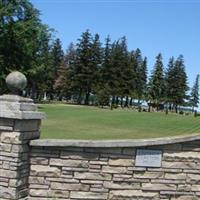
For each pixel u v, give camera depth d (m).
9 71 45.16
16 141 6.88
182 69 93.56
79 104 84.50
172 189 7.70
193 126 35.34
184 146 7.77
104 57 85.44
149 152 7.62
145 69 97.94
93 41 84.00
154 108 94.19
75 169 7.36
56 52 94.19
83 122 34.09
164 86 94.25
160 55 94.50
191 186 7.76
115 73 84.12
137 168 7.58
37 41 52.47
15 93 7.12
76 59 84.69
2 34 45.28
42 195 7.26
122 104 90.81
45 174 7.28
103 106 81.81
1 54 45.72
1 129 6.95
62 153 7.33
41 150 7.28
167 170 7.69
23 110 6.96
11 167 6.88
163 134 26.20
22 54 47.28
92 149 7.42
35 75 55.00
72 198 7.34
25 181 7.17
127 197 7.52
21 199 7.02
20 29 46.25
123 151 7.54
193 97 110.75
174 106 98.69
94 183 7.41
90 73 83.56
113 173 7.48
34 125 7.32
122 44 91.12
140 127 32.34
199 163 7.80
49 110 51.44
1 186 6.90
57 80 92.75
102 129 28.16
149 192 7.62
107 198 7.45
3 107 6.91
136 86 93.25
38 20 50.19
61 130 24.86
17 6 46.88
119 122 36.66
